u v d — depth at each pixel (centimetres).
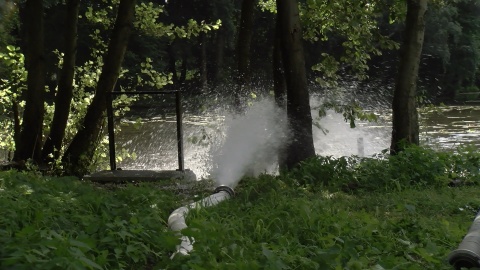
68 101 1845
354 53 1912
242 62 1742
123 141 3156
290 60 1465
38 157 1823
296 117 1466
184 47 5803
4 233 647
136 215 839
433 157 1359
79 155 1766
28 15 1806
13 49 1970
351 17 1750
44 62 1827
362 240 777
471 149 1431
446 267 673
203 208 906
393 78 4453
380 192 1241
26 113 1814
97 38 2223
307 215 844
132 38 5084
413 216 988
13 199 894
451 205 1077
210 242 677
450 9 5241
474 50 5791
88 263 538
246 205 995
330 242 743
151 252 723
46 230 665
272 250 682
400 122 1506
